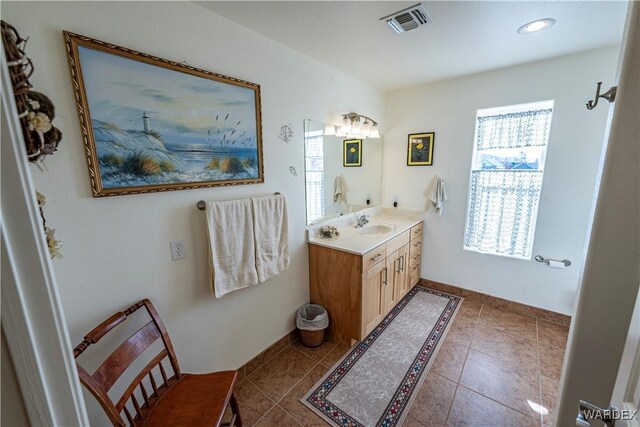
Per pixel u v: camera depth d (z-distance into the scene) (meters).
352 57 2.12
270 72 1.82
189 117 1.43
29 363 0.44
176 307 1.51
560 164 2.28
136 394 1.40
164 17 1.30
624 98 0.64
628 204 0.67
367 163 2.96
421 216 3.09
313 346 2.20
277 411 1.63
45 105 0.80
